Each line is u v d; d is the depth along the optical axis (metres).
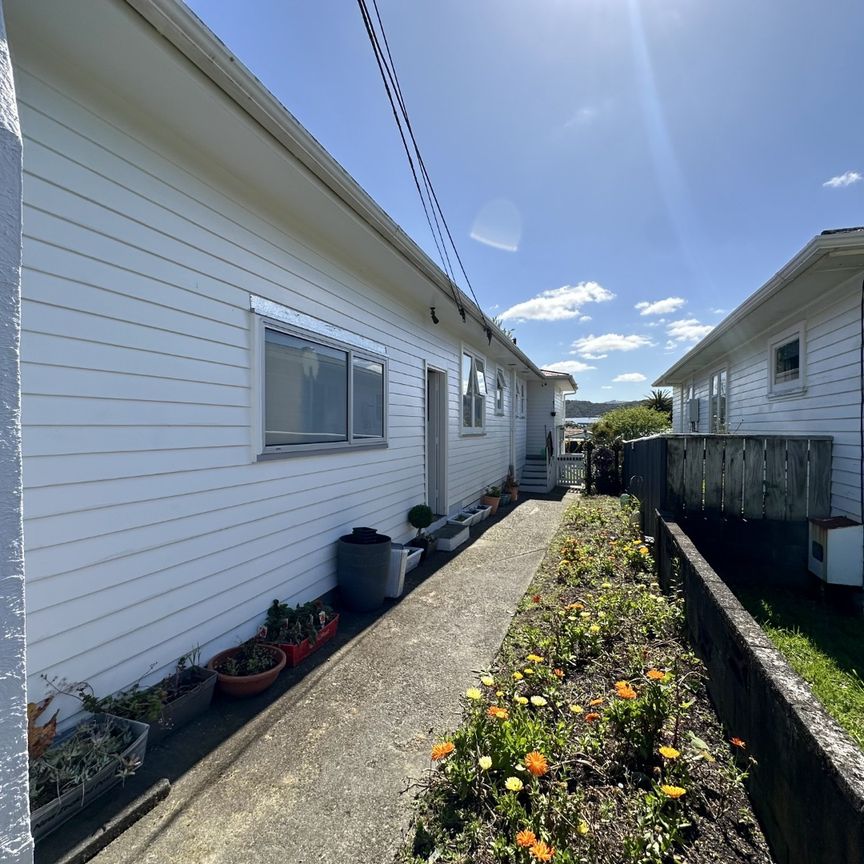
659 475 5.70
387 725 2.60
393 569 4.61
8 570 1.15
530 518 8.91
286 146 2.98
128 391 2.56
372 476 5.29
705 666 2.68
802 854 1.41
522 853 1.56
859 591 4.57
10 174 1.18
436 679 3.07
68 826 1.86
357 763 2.30
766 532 5.37
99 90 2.42
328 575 4.40
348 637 3.72
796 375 6.50
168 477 2.79
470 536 7.36
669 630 3.27
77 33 2.11
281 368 3.77
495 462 11.48
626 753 2.10
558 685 2.67
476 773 1.93
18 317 1.19
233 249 3.29
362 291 5.02
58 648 2.21
